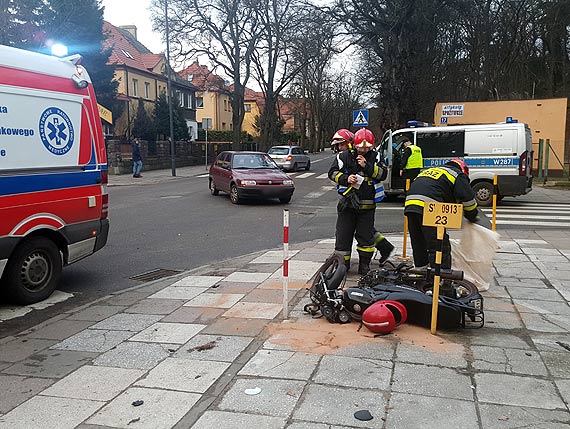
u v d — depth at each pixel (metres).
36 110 5.91
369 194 6.64
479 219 6.05
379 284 5.32
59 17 23.36
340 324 4.98
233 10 34.75
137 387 3.79
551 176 23.75
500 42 31.14
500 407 3.36
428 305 4.77
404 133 14.95
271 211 14.04
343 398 3.51
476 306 4.79
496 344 4.43
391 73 24.33
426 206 4.61
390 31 22.81
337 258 5.55
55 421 3.34
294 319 5.17
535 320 5.04
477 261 6.03
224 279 6.88
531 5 29.36
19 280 5.85
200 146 41.06
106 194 7.04
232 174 15.66
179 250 9.12
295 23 26.83
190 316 5.40
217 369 4.05
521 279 6.55
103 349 4.57
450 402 3.43
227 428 3.18
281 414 3.32
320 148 76.75
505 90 32.16
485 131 14.21
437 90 30.33
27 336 4.98
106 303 5.98
